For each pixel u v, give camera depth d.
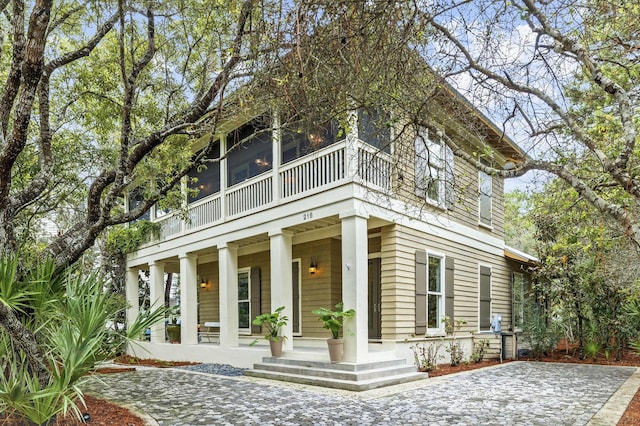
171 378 9.04
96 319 4.65
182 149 9.02
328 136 9.48
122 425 5.25
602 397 6.64
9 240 5.67
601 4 4.43
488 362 11.17
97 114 8.66
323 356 8.73
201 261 15.26
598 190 5.82
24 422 4.54
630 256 8.58
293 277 12.00
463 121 5.89
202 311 16.02
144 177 9.08
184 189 10.15
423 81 5.07
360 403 6.37
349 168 8.39
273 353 9.51
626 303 10.77
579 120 5.63
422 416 5.59
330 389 7.53
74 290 5.07
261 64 4.88
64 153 9.81
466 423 5.26
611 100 6.02
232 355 11.05
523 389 7.32
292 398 6.80
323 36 4.11
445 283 10.70
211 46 6.77
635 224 4.05
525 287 14.81
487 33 4.83
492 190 13.44
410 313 9.46
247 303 13.70
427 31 4.78
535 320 12.11
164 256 14.13
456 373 9.18
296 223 9.48
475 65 4.93
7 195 5.40
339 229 10.05
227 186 12.63
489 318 12.71
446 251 10.91
